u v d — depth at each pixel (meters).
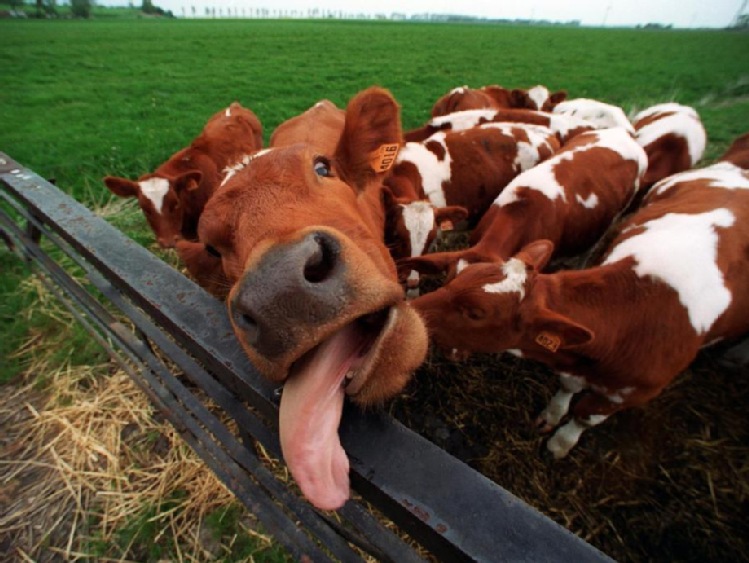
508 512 0.40
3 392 1.44
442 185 2.06
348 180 0.93
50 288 1.51
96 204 2.54
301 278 0.46
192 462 1.23
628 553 1.11
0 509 1.17
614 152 1.98
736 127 4.20
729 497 1.20
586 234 1.89
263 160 0.72
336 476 0.45
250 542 1.08
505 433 1.34
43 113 4.90
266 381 0.55
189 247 1.08
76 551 1.10
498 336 1.16
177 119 4.67
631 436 1.33
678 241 1.21
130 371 1.18
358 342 0.56
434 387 1.45
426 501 0.41
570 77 8.61
